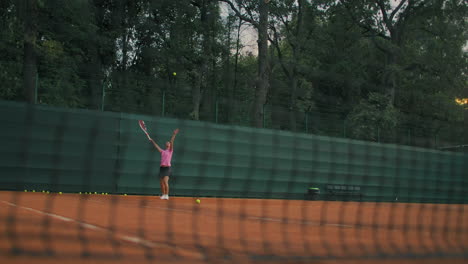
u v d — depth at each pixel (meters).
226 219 6.22
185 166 15.02
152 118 14.53
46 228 3.98
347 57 28.12
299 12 26.95
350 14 27.14
